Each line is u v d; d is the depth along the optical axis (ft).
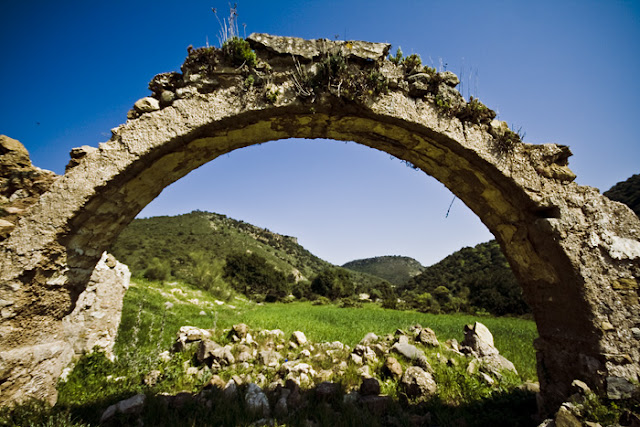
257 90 12.07
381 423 13.19
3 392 10.18
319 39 12.67
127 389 15.43
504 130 12.69
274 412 13.25
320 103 12.16
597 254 11.55
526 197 12.34
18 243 10.66
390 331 38.29
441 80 13.05
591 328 10.91
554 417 10.16
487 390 16.34
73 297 13.21
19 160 13.30
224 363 18.88
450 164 13.88
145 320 32.17
